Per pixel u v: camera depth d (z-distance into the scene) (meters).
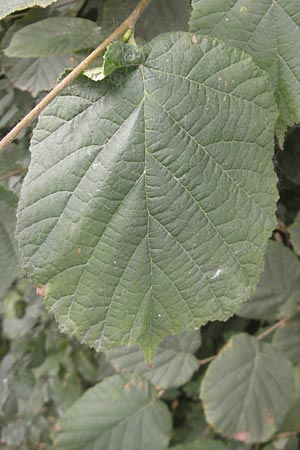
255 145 0.23
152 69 0.22
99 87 0.22
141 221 0.22
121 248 0.22
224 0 0.23
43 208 0.22
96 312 0.22
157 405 0.40
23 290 0.55
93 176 0.22
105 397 0.41
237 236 0.22
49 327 0.54
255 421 0.37
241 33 0.24
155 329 0.23
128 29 0.23
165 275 0.22
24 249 0.22
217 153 0.22
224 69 0.23
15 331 0.60
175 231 0.22
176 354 0.39
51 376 0.58
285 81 0.24
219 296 0.23
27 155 0.35
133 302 0.22
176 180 0.22
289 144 0.34
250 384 0.37
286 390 0.37
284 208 0.39
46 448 0.59
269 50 0.23
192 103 0.22
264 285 0.39
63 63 0.36
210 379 0.37
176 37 0.23
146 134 0.22
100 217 0.22
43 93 0.35
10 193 0.33
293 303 0.38
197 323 0.23
